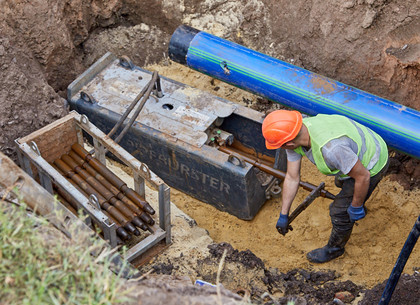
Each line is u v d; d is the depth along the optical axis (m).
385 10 4.90
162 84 5.02
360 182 3.49
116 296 1.95
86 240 2.32
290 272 4.21
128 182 4.80
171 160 4.69
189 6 5.87
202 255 4.11
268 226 4.73
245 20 5.76
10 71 4.55
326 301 3.98
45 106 4.75
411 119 4.08
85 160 4.22
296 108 4.59
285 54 5.58
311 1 5.32
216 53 4.78
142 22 6.03
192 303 2.05
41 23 4.85
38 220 2.15
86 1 5.52
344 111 4.30
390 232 4.60
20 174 2.59
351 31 5.03
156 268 3.96
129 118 4.72
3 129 4.44
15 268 1.95
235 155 4.29
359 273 4.30
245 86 4.77
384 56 4.86
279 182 4.98
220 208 4.82
